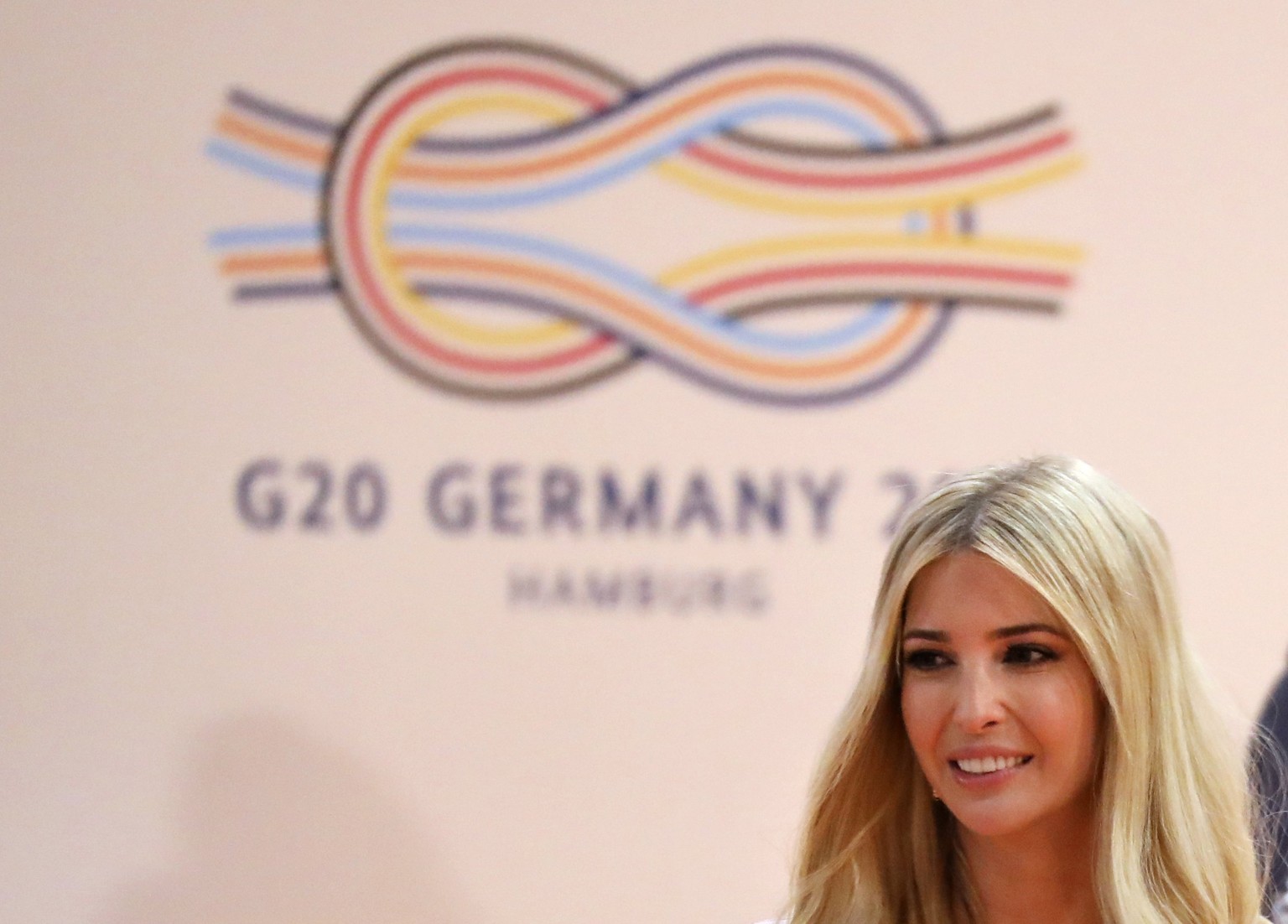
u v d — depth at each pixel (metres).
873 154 10.33
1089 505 6.21
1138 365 10.23
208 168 10.35
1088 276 10.27
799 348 10.24
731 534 10.17
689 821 10.03
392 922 9.97
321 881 9.98
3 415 10.24
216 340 10.26
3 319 10.29
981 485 6.32
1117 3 10.43
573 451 10.20
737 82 10.37
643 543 10.16
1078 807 6.34
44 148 10.38
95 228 10.34
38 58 10.45
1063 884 6.39
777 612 10.14
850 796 6.65
